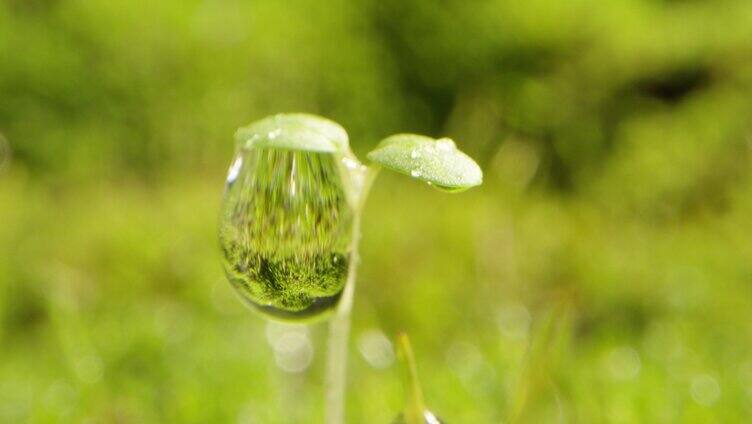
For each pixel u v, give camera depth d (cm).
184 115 23
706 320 10
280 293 5
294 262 5
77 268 12
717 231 16
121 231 14
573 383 7
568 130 25
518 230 14
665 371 8
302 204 5
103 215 15
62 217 15
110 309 10
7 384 8
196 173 20
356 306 11
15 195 17
